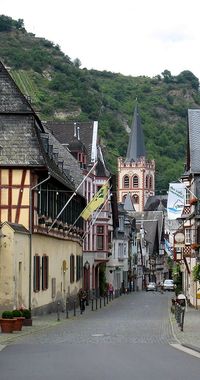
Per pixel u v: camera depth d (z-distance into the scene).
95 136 101.94
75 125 101.50
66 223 70.25
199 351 29.86
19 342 34.91
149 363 25.81
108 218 101.50
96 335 39.19
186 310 69.06
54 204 63.56
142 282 173.38
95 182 97.88
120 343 34.31
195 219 77.00
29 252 53.38
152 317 57.78
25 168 54.34
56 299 64.88
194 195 75.69
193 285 77.06
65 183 66.50
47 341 35.44
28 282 53.16
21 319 41.50
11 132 55.34
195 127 81.50
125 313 64.38
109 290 105.81
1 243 48.31
